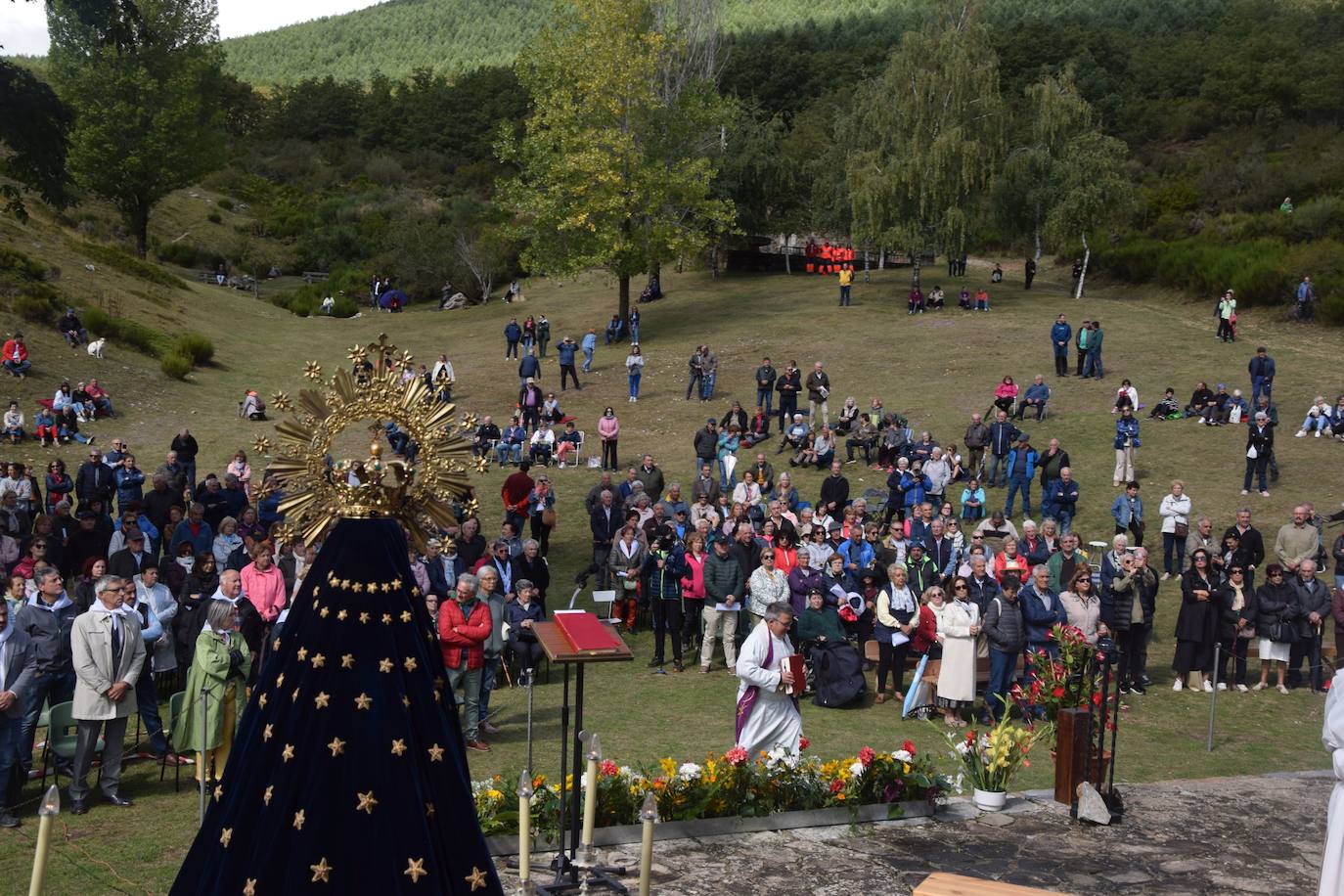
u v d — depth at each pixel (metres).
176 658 13.90
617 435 31.16
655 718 13.80
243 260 76.44
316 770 4.40
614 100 49.19
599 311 57.03
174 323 45.59
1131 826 9.82
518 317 57.88
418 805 4.45
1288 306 45.75
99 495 19.75
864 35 117.25
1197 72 91.62
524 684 15.30
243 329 50.62
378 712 4.50
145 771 11.55
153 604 12.48
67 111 23.09
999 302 51.44
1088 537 24.02
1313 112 82.00
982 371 38.00
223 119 66.56
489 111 114.06
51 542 17.17
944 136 48.31
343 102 120.94
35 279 41.59
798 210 65.50
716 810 9.37
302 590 4.81
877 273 63.31
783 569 17.12
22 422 29.88
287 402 4.80
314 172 104.56
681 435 33.72
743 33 125.56
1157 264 54.84
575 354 46.28
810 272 65.44
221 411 35.47
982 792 10.19
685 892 8.03
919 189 48.62
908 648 15.40
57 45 60.22
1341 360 36.84
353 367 4.91
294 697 4.55
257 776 4.52
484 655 12.93
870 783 9.89
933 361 39.88
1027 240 59.06
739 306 54.44
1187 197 67.88
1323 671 17.19
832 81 100.88
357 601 4.68
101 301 42.84
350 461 4.88
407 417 4.91
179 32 63.09
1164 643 18.83
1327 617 18.36
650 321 53.00
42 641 10.80
